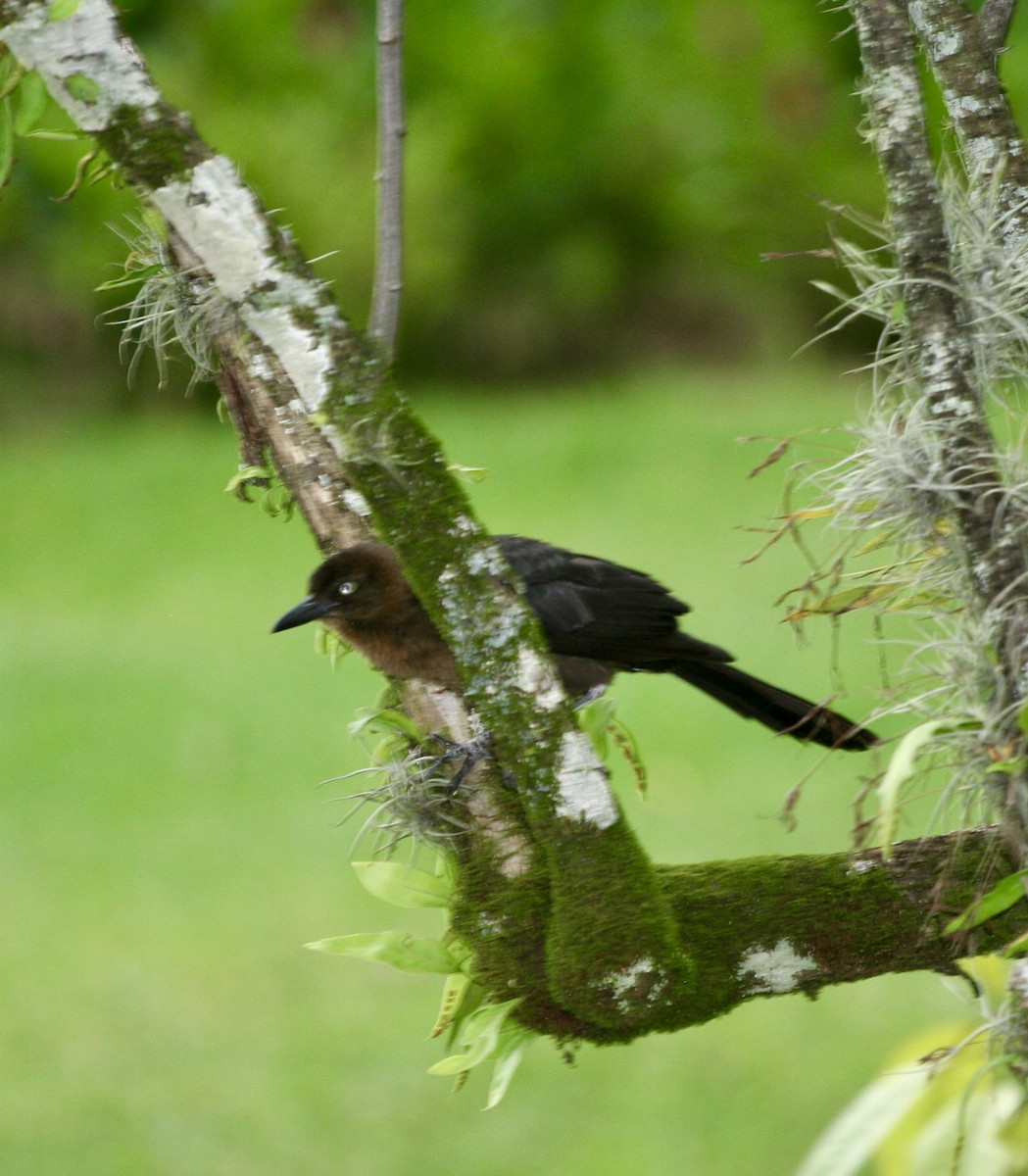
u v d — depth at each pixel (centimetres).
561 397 3097
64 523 2361
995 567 420
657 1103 980
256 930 1204
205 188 470
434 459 481
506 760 478
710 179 3247
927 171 430
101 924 1205
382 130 507
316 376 479
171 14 3250
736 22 3334
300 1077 1022
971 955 478
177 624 1911
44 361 3094
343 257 2961
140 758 1510
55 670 1750
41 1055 1048
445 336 3250
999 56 462
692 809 1335
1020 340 450
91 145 505
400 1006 1105
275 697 1650
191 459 2656
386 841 565
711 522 2091
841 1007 1078
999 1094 526
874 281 458
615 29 3372
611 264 3278
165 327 527
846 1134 528
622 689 1681
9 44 452
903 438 434
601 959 461
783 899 481
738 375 3106
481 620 477
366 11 3253
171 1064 1029
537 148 3234
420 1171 925
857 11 437
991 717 416
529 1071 1029
